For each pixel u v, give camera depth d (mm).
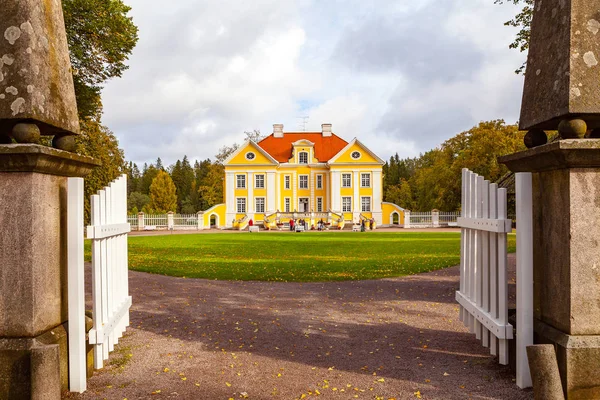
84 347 3648
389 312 6832
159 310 7047
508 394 3445
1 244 3232
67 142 3865
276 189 53750
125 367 4273
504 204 3727
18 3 3398
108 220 4281
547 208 3369
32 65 3371
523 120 3883
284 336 5473
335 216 51000
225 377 3992
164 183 77188
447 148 51938
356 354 4691
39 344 3207
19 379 3154
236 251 19266
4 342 3188
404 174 95188
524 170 3662
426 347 4918
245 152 53062
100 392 3613
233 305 7422
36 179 3277
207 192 74125
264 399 3486
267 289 8977
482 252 4270
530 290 3484
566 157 3010
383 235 34094
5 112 3277
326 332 5652
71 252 3582
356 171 52688
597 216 3062
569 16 3221
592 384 2988
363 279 10305
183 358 4574
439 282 9781
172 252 18859
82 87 16438
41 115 3383
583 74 3137
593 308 3062
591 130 3547
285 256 16641
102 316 4082
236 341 5254
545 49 3551
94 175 30562
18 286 3229
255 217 52906
